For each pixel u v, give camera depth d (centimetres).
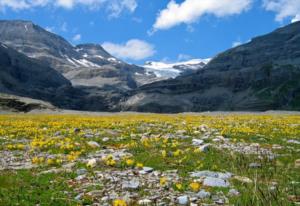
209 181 1391
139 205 1178
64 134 3269
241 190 1181
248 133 3033
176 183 1417
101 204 1208
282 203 912
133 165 1766
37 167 1812
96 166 1755
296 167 1623
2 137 3116
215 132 3116
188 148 2230
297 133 3098
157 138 2677
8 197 1273
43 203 1210
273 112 13188
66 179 1527
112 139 2819
